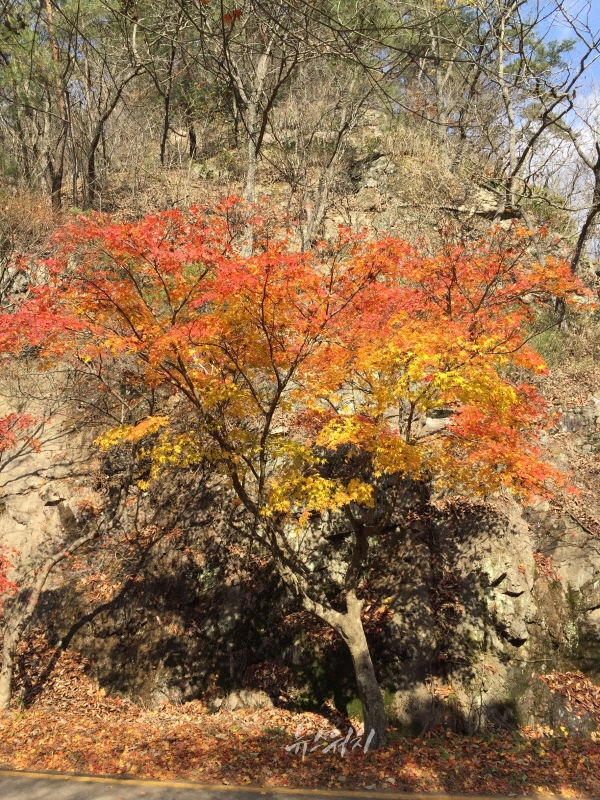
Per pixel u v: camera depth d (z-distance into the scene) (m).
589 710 10.30
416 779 8.02
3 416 14.55
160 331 7.69
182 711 11.16
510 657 10.64
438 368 7.55
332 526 12.12
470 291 9.45
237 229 9.68
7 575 13.08
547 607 11.26
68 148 24.20
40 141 22.61
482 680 10.40
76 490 14.05
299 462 9.40
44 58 19.09
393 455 7.90
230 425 12.16
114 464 14.22
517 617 10.82
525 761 8.68
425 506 12.08
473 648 10.67
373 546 12.05
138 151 23.23
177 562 12.70
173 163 23.69
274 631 11.60
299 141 21.62
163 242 7.25
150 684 11.60
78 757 9.02
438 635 10.85
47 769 8.60
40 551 13.43
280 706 10.96
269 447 9.53
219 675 11.49
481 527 11.59
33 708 11.33
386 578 11.64
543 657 10.84
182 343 7.55
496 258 9.39
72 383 14.75
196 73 24.11
